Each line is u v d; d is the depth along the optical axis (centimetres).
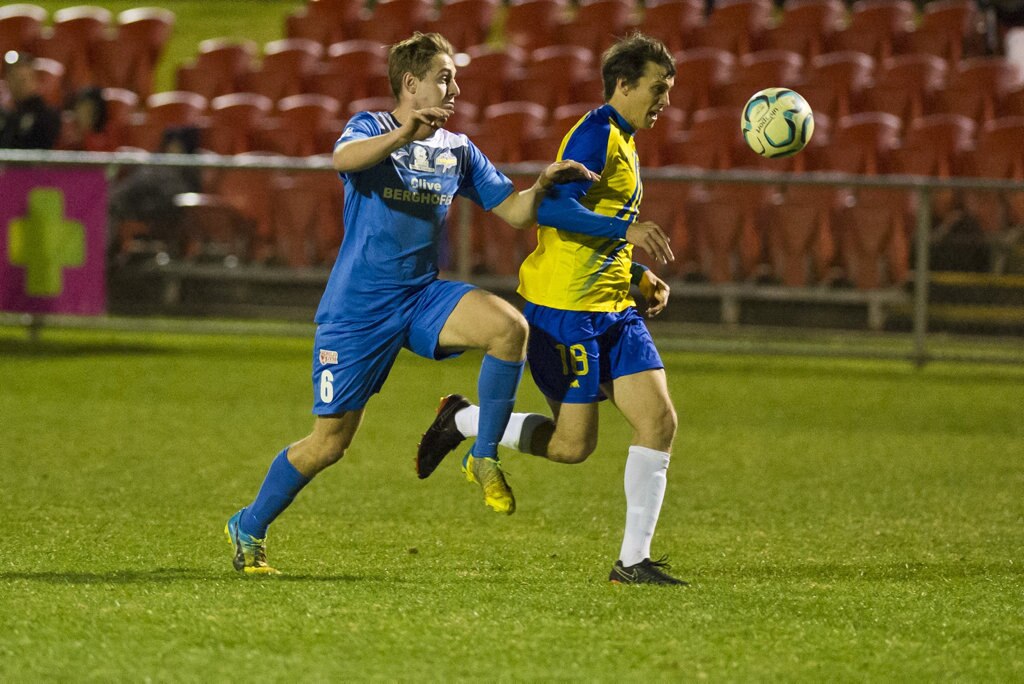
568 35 6431
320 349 1733
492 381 1720
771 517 2308
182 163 4022
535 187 1708
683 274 4100
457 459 2778
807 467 2762
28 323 4034
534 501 2406
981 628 1491
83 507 2272
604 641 1396
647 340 1748
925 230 3925
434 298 1733
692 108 5456
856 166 4675
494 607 1538
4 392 3447
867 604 1599
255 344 4238
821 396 3603
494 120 5072
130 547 1964
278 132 5016
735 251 4066
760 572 1859
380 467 2686
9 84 4512
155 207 4016
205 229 4050
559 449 1795
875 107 5356
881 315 4012
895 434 3136
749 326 4091
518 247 4053
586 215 1675
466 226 4047
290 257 4091
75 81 6359
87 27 6400
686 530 2198
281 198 4062
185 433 3003
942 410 3438
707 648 1380
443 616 1488
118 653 1327
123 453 2770
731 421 3266
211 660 1309
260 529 1789
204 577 1733
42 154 3978
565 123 4947
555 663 1319
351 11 6812
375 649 1355
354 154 1611
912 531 2202
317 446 1759
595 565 1902
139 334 4338
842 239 4022
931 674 1312
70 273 4016
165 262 4047
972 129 4825
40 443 2852
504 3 7912
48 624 1425
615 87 1728
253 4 8544
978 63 5444
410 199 1695
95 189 3991
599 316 1745
